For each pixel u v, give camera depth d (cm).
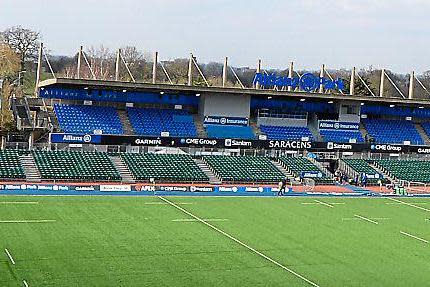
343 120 9206
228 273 3744
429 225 5691
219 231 4934
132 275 3588
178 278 3581
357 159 8869
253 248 4425
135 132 8225
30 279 3388
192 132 8469
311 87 8788
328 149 8756
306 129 9144
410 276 3891
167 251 4197
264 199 6712
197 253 4191
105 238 4472
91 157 7525
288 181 7788
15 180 6675
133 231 4759
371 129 9512
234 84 14325
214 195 6825
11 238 4306
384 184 8275
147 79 16338
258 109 8981
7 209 5331
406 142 9425
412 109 9825
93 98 8319
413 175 8625
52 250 4044
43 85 7919
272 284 3562
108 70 16388
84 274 3550
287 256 4250
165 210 5731
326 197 7088
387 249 4616
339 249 4538
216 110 8600
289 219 5631
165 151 8244
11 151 7238
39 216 5119
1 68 12650
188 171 7669
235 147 8369
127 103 8600
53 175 6888
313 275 3806
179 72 16275
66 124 8006
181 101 8712
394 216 6088
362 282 3709
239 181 7662
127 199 6212
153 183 7231
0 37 13362
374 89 15962
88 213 5372
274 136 8812
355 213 6134
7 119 9112
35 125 8362
